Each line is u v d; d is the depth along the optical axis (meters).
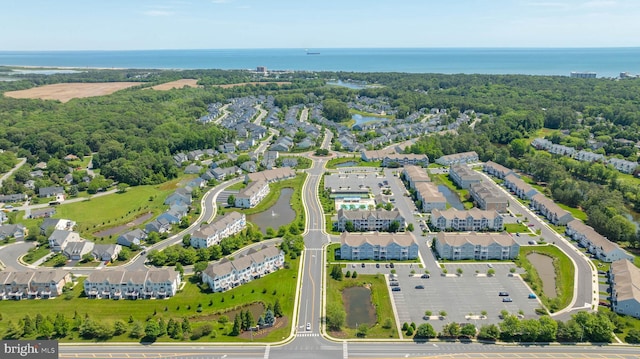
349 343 164.50
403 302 189.50
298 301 190.88
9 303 192.38
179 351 160.62
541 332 163.38
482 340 165.25
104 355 158.62
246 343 164.62
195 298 193.75
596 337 163.50
